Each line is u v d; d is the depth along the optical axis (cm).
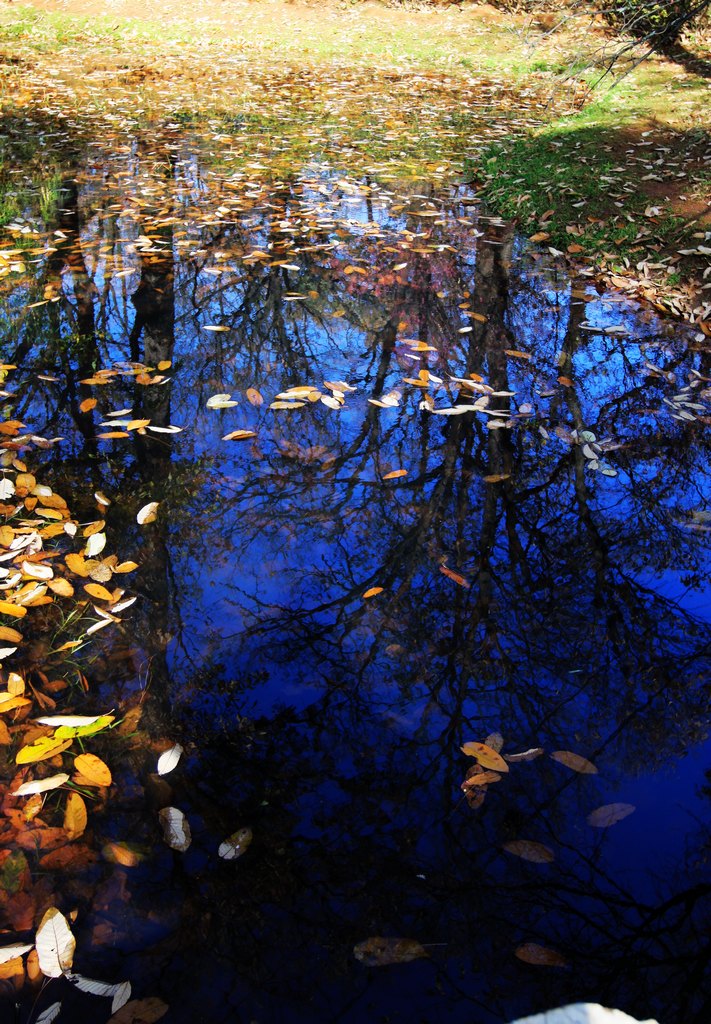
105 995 152
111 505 292
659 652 234
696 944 161
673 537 282
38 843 179
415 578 262
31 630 237
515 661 231
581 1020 134
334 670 227
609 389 374
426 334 425
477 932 164
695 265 485
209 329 424
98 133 801
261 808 188
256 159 722
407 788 194
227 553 271
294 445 332
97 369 388
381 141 791
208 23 1366
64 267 496
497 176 669
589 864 177
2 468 309
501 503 299
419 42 1288
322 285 478
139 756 200
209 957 159
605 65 1074
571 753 202
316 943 161
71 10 1413
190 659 229
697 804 191
